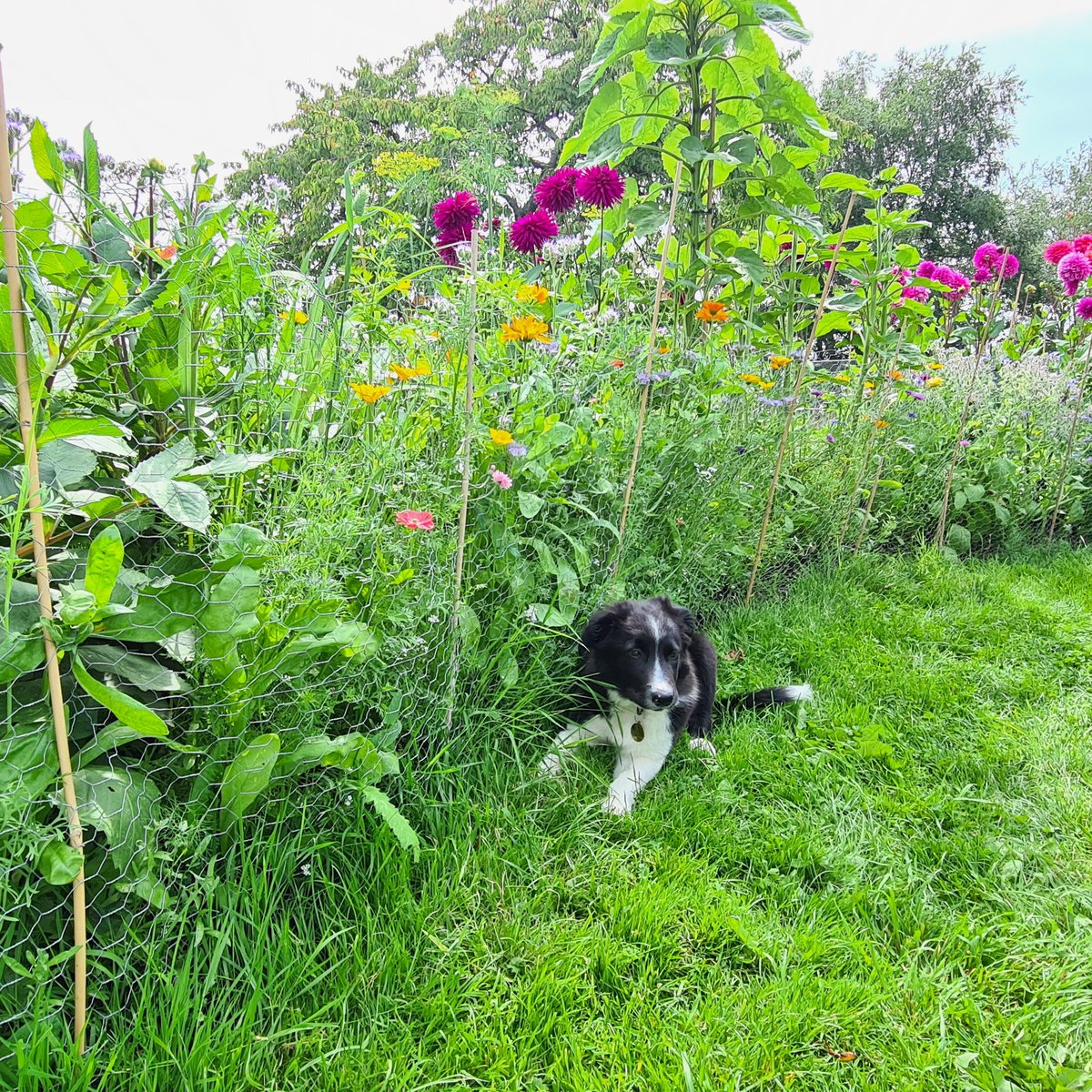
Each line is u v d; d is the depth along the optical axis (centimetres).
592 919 213
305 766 193
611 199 402
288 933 178
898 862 250
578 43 2002
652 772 292
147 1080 147
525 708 282
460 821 231
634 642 296
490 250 312
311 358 234
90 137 173
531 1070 167
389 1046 166
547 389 304
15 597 145
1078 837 265
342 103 1867
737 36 398
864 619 443
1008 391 683
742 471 448
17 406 148
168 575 174
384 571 225
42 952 145
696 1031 178
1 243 135
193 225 193
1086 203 2516
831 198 1434
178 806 175
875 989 196
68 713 165
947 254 2552
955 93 2561
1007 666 402
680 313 438
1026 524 657
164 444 192
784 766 301
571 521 328
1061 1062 179
